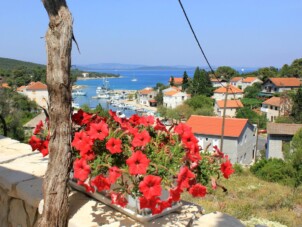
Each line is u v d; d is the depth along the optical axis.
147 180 1.76
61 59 2.05
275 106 49.50
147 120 2.45
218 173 2.15
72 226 2.12
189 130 2.14
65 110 2.12
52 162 2.13
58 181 2.12
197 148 2.06
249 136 34.03
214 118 32.75
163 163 1.99
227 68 91.19
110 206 2.34
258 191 11.75
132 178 1.95
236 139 30.48
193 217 2.20
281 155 32.09
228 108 52.22
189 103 57.91
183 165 2.02
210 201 8.53
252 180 14.94
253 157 36.19
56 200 2.11
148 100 81.00
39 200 2.40
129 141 2.17
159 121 2.42
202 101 58.38
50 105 2.11
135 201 2.10
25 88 58.59
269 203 9.55
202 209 2.40
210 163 2.15
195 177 2.03
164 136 2.29
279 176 16.06
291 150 21.61
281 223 7.27
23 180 2.85
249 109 51.16
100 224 2.09
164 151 2.07
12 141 4.64
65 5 2.09
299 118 42.03
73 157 2.31
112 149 1.99
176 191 1.82
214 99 60.66
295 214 8.43
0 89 20.05
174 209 2.29
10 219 2.88
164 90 78.06
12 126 16.53
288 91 50.31
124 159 2.09
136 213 2.10
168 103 70.12
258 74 89.75
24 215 2.67
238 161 31.12
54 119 2.11
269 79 67.44
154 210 1.83
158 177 1.78
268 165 17.73
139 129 2.38
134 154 1.85
